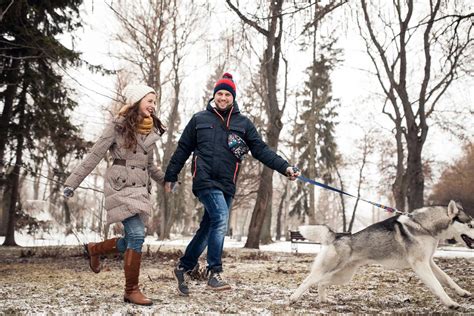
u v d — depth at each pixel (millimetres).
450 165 38375
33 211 24078
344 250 4656
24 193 42656
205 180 4633
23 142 16219
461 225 4441
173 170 4844
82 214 19828
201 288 5598
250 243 17328
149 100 4441
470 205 36688
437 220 4543
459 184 37375
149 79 20703
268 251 15758
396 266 4723
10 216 16594
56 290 5293
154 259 10250
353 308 4359
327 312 4086
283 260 11117
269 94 17859
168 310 4004
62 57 14117
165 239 24703
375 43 18203
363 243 4660
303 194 36688
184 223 44812
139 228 4297
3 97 15727
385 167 33531
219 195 4648
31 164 17484
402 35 17203
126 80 20953
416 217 4645
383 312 4125
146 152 4383
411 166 17484
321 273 4625
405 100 17594
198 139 4773
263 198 17594
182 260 4875
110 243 4539
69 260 9992
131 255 4277
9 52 15008
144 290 5305
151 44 20688
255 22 10898
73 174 4148
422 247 4512
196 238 4848
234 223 59094
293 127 28797
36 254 11617
